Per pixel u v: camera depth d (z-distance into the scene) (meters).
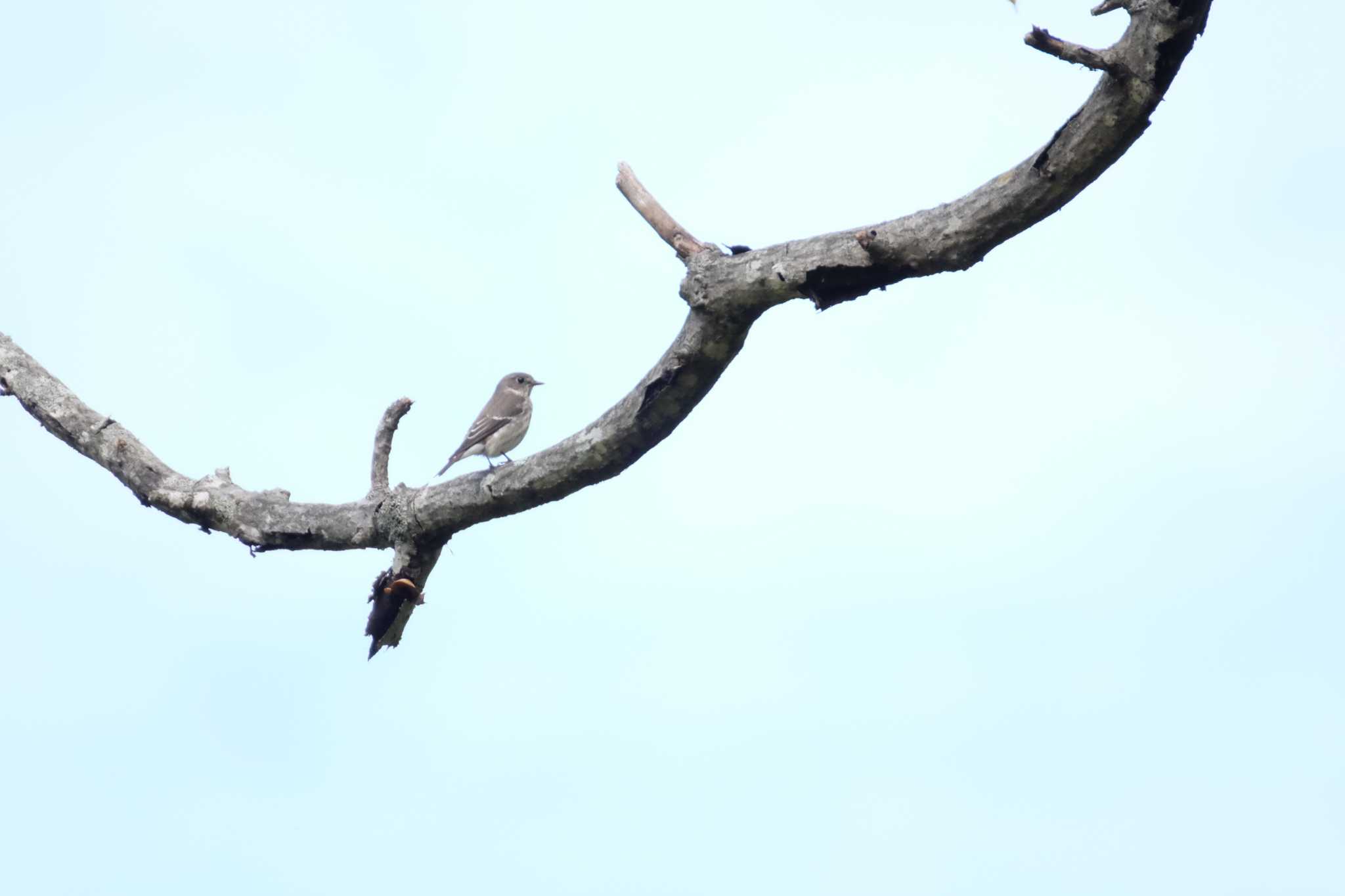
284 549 23.73
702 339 18.84
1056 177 15.69
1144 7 14.39
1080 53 14.60
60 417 25.58
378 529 22.53
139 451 25.16
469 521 21.92
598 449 20.25
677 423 20.05
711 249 18.69
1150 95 14.76
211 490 24.22
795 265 17.64
